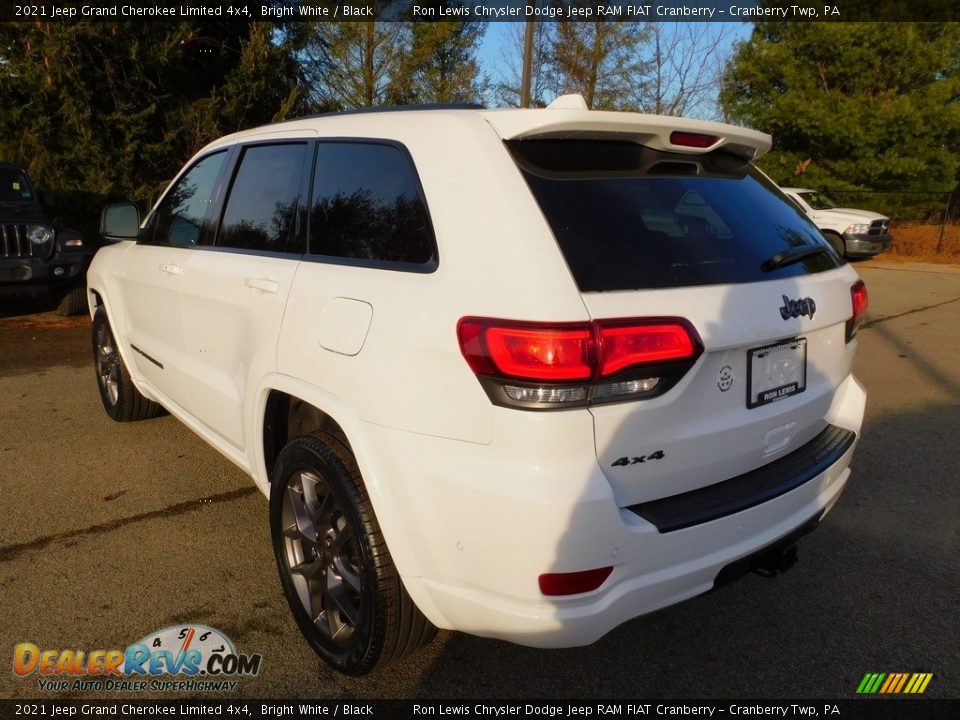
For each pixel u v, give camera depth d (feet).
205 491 13.00
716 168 8.76
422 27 55.62
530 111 7.41
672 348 6.61
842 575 10.69
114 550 10.99
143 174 44.39
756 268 7.81
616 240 7.00
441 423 6.77
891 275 46.29
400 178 7.95
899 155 64.75
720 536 7.18
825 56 65.46
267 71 45.85
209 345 10.85
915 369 22.16
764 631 9.44
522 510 6.29
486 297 6.58
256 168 10.58
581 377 6.22
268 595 9.97
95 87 41.68
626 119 7.44
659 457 6.84
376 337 7.33
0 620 9.30
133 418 16.01
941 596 10.18
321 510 8.40
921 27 64.08
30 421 16.48
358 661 8.00
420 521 6.97
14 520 11.84
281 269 9.17
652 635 9.35
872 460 14.93
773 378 7.83
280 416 9.41
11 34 39.78
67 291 28.22
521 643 6.79
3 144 41.93
